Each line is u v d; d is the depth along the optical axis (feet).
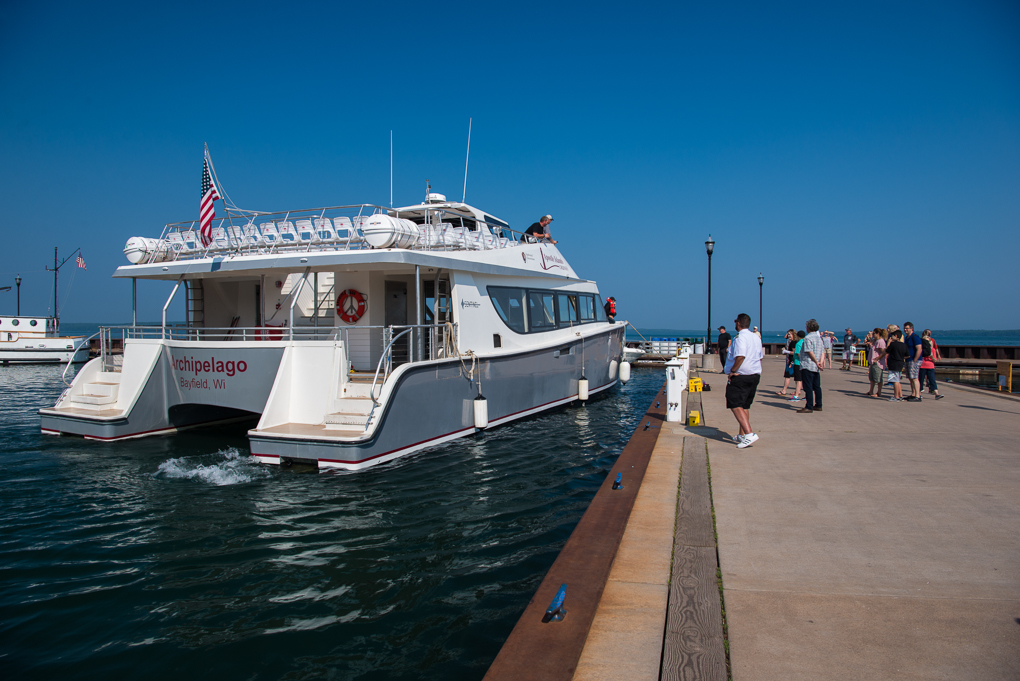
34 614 14.82
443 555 18.21
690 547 13.78
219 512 22.18
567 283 49.57
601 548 13.80
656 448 24.97
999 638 9.60
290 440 27.09
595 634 10.04
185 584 16.40
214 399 32.60
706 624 10.21
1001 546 13.55
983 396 43.88
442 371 32.01
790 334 44.45
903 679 8.51
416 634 13.73
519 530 20.34
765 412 35.53
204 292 40.06
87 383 36.65
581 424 40.45
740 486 18.90
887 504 16.76
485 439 34.81
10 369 106.22
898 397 41.60
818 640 9.62
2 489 24.95
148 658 12.88
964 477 19.49
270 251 35.53
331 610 14.89
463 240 36.81
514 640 9.84
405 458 29.58
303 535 19.89
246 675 12.25
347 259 30.27
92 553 18.52
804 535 14.43
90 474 27.07
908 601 10.93
